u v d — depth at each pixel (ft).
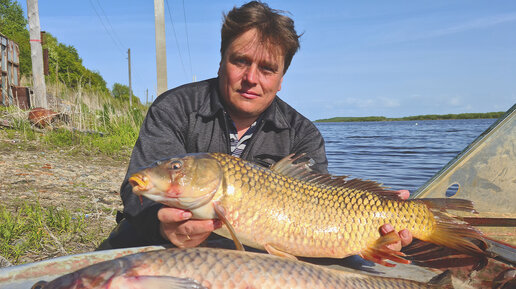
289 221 2.42
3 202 4.96
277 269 2.05
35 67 13.44
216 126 3.07
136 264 1.87
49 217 4.39
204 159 2.27
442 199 2.69
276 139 3.20
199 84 3.20
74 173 7.47
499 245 2.58
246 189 2.34
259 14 2.73
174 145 2.86
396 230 2.59
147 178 2.17
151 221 2.39
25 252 3.70
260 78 2.85
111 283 1.77
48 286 1.75
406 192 2.80
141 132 2.89
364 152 22.00
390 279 2.23
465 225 2.58
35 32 13.48
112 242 2.95
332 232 2.49
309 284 2.06
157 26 12.84
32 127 10.67
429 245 2.90
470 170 3.52
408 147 25.49
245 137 3.22
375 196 2.62
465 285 2.66
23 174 6.61
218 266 1.96
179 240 2.29
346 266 2.67
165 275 1.87
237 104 2.93
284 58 2.94
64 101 14.69
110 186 6.94
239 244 2.13
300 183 2.54
